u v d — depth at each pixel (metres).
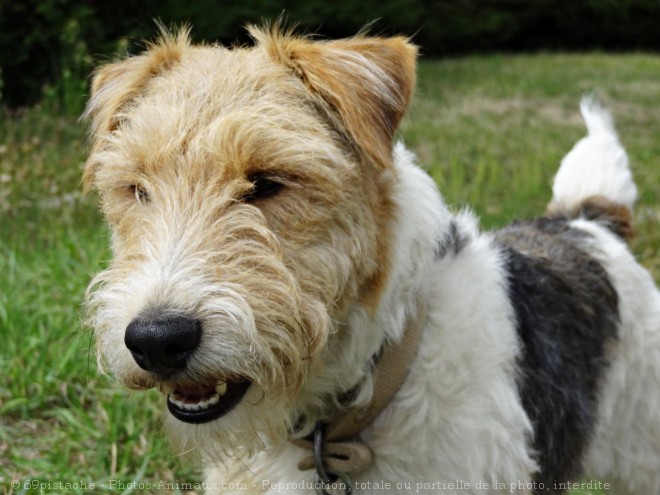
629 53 5.96
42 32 2.87
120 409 1.14
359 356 0.86
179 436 0.86
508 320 0.90
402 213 0.87
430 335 0.87
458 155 2.53
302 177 0.83
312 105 0.87
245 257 0.81
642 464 1.02
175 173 0.84
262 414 0.84
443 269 0.89
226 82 0.87
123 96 0.91
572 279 0.98
